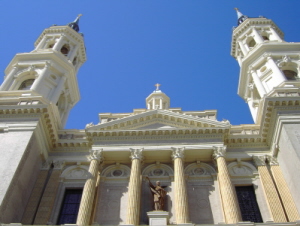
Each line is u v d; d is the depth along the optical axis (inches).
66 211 1195.9
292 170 1146.7
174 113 1359.5
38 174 1291.8
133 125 1357.0
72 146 1385.3
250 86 1743.4
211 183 1242.6
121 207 1173.1
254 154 1320.1
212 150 1268.5
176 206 1098.7
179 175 1182.3
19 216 1131.3
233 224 968.3
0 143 1218.0
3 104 1396.4
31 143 1238.9
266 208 1152.2
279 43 1728.6
